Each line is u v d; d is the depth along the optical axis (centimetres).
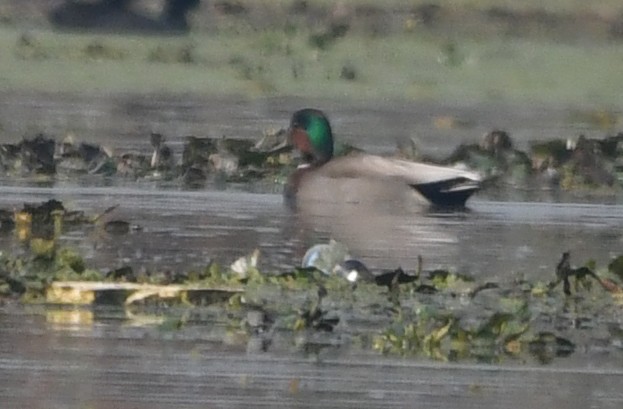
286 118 2619
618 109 2947
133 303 1239
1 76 3075
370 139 2345
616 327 1209
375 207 1683
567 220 1680
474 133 2481
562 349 1154
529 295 1288
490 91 3175
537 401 1023
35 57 3372
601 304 1269
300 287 1280
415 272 1354
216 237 1501
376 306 1235
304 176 1711
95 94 2902
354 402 1016
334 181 1692
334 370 1086
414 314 1215
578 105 2986
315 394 1030
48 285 1252
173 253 1409
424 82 3275
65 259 1303
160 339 1145
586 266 1341
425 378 1073
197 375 1065
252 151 2012
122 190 1822
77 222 1567
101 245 1445
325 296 1255
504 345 1155
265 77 3253
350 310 1225
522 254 1462
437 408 1005
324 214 1648
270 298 1245
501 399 1029
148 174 1952
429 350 1141
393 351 1134
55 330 1159
